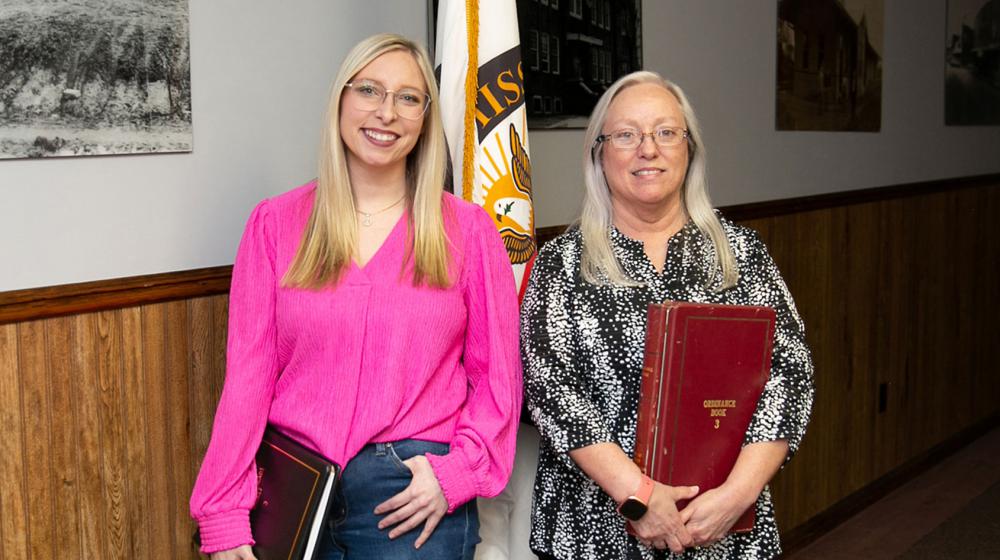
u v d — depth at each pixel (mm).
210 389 2053
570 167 2930
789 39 3850
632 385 1883
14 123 1705
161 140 1922
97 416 1861
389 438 1709
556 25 2773
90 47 1797
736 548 1915
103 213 1856
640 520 1777
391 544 1720
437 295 1750
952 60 5055
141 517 1946
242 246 1776
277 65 2141
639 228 1979
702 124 3408
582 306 1919
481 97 2238
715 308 1791
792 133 3900
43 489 1788
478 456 1762
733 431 1823
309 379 1724
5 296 1712
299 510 1614
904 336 4621
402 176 1812
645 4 3127
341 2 2270
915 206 4680
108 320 1870
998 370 5566
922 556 3721
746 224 3545
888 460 4527
